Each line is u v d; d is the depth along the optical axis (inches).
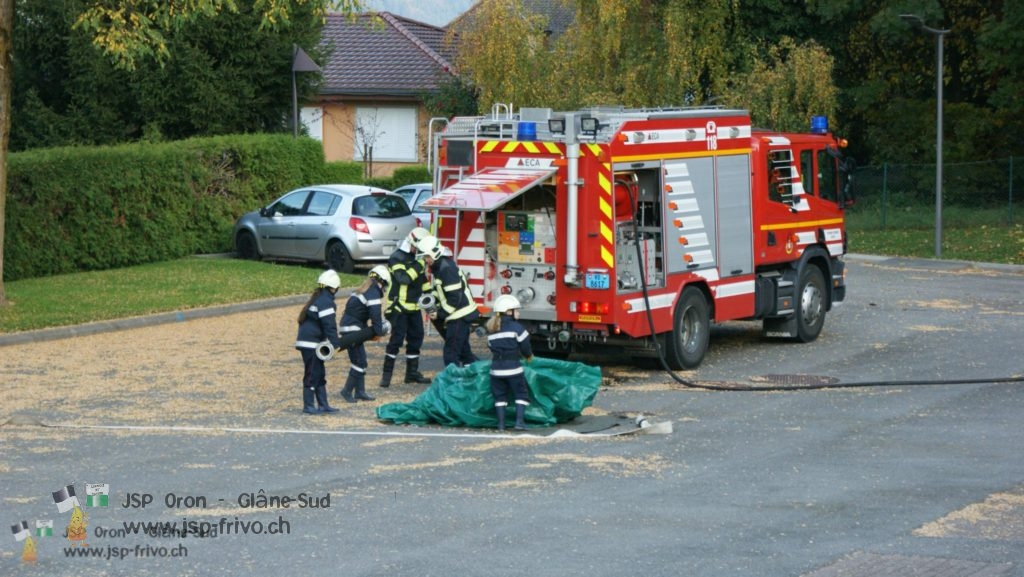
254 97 1456.7
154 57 1363.2
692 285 708.0
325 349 571.5
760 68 1565.0
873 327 864.3
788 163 790.5
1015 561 348.8
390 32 2059.5
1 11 871.7
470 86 1776.6
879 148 1820.9
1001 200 1664.6
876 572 337.4
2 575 339.6
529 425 543.2
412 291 645.3
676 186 691.4
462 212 693.9
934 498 420.8
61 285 992.9
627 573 337.1
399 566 343.0
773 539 370.3
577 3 1517.0
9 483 440.5
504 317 538.3
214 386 643.5
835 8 1628.9
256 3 981.2
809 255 807.1
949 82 1867.6
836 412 578.6
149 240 1157.7
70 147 1112.8
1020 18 1517.0
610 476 451.5
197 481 443.2
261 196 1309.1
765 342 810.2
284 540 369.1
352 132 1952.5
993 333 828.6
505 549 358.9
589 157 649.0
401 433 530.9
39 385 645.9
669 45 1477.6
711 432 533.3
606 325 655.1
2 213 887.1
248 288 990.4
